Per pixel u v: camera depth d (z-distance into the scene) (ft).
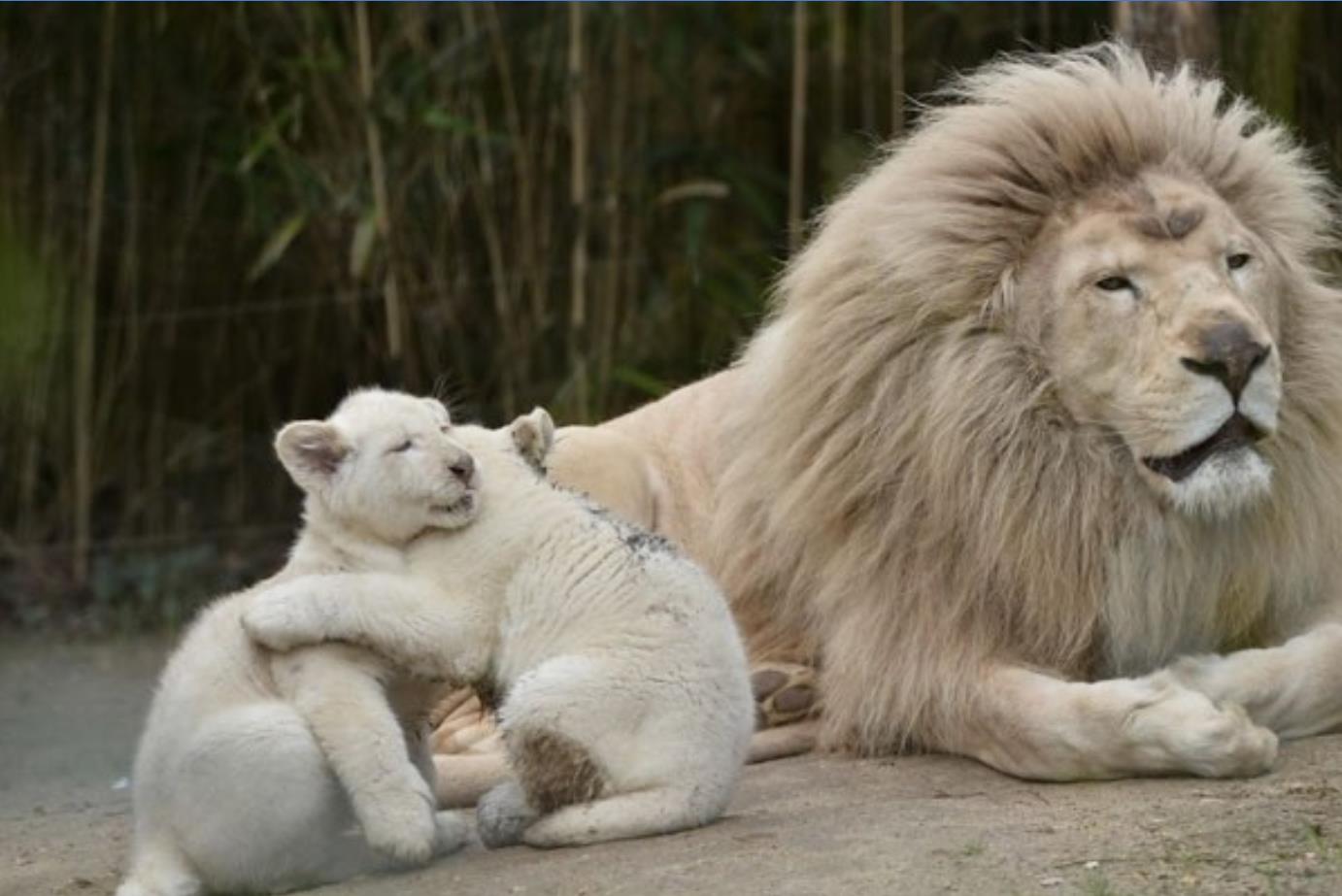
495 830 30.25
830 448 35.45
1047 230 34.14
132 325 66.39
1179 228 33.12
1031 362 33.88
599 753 29.37
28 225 65.00
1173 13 47.26
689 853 28.71
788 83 64.85
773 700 36.63
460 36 64.18
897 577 34.78
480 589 30.35
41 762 47.50
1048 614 33.73
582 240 63.10
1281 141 37.19
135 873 30.01
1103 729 31.55
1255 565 34.04
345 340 66.74
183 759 29.40
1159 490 32.78
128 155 65.82
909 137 37.27
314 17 63.57
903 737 34.60
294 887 29.81
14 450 66.08
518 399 64.64
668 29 63.21
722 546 38.14
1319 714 33.24
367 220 62.23
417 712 31.55
